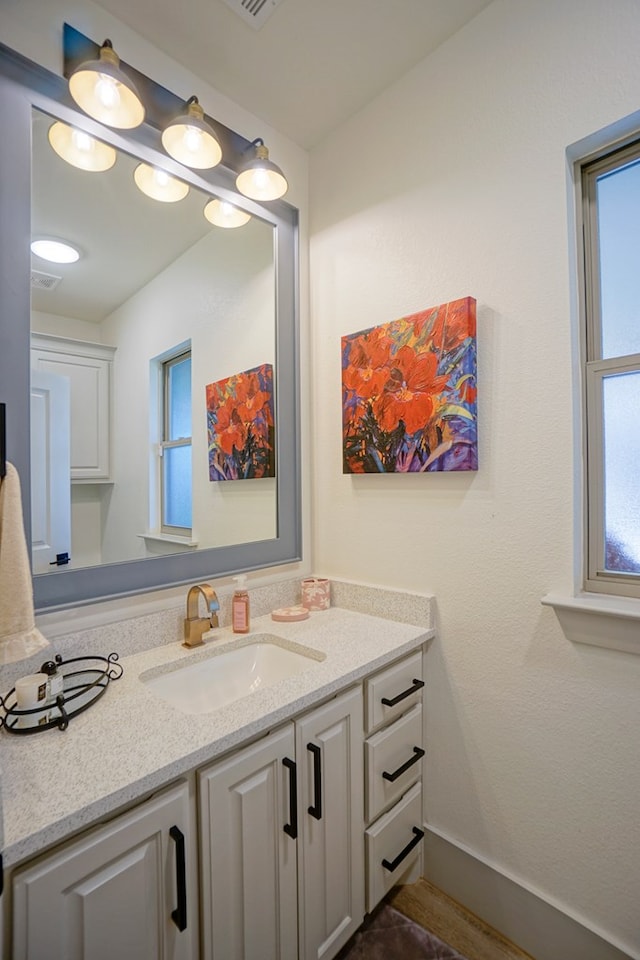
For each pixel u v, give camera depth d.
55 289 1.16
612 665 1.09
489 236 1.29
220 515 1.52
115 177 1.27
